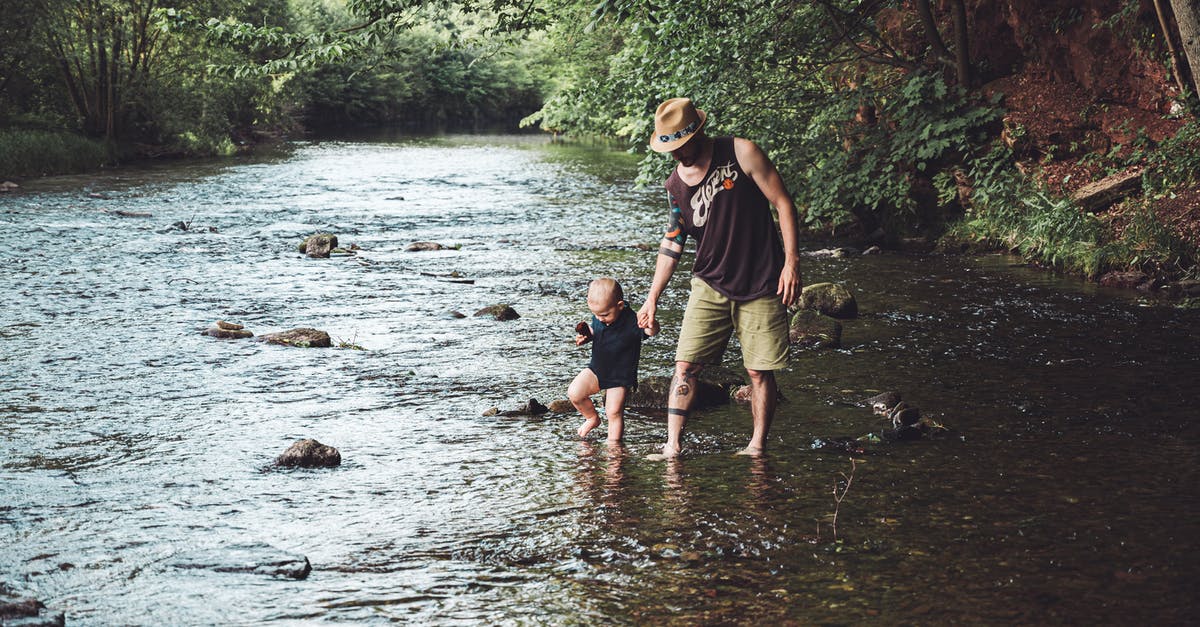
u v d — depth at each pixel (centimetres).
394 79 6272
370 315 886
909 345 748
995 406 584
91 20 2912
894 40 1555
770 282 480
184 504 434
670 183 483
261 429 552
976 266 1137
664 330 809
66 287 1009
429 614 328
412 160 3053
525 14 1381
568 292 1000
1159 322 817
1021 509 420
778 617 323
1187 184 1123
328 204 1864
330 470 482
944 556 372
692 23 1259
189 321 855
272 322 855
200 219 1625
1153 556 370
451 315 880
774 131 1460
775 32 1417
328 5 5369
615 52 2694
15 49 2773
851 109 1430
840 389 627
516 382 654
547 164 2862
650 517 413
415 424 561
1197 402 586
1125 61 1277
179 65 3250
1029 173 1280
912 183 1398
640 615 326
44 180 2298
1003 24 1407
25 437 535
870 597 338
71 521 413
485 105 7631
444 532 401
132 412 584
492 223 1588
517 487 454
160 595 341
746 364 492
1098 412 569
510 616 327
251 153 3428
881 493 441
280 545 388
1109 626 314
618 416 520
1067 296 941
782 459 491
